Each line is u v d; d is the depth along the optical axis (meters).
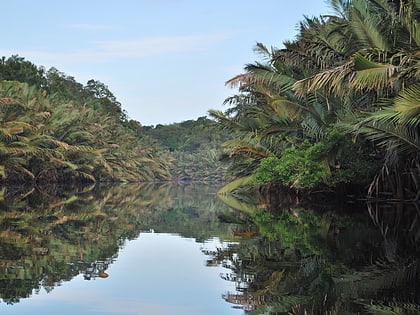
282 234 10.97
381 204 19.02
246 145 26.50
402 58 11.52
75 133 44.00
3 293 5.50
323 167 18.89
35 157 38.66
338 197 21.89
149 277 6.45
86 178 49.75
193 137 106.00
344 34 15.24
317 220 14.05
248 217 16.12
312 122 18.77
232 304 5.06
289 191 25.22
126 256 8.07
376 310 4.70
